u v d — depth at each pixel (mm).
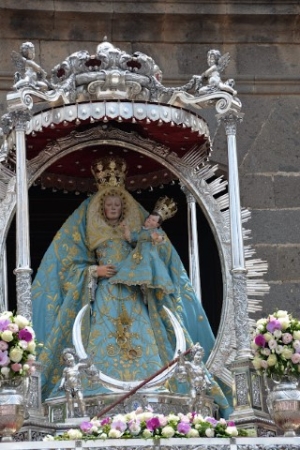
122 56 25859
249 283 26266
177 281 26031
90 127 26109
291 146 29109
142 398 24422
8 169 25891
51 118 25312
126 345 25312
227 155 27766
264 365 23766
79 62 25734
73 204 28656
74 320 25484
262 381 24922
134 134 26266
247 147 28953
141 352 25281
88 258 26016
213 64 26188
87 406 24453
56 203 28609
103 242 25969
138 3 28609
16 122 25047
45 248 28734
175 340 25562
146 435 22531
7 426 22641
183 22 28875
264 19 29000
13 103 25000
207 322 26016
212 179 28875
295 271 28578
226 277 25781
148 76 26016
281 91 29203
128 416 22922
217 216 26078
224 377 25344
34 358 23297
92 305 25609
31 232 28688
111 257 25844
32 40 28609
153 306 25781
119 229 26109
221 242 25938
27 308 24344
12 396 22703
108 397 24422
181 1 28688
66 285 25766
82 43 28750
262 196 28828
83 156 26625
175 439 22469
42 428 23562
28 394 23781
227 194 26188
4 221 25422
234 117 25984
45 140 25969
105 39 26500
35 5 28391
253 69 29156
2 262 25234
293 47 29203
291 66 29219
